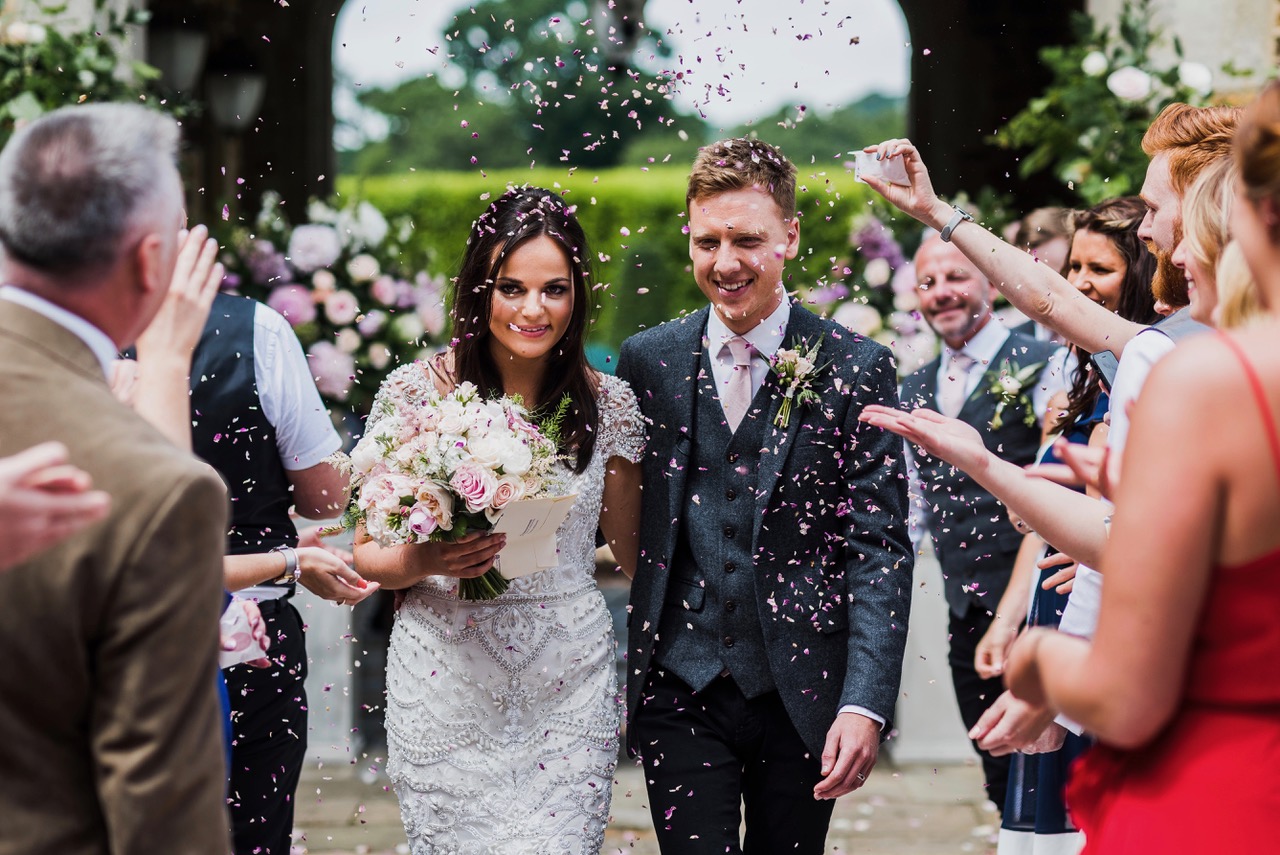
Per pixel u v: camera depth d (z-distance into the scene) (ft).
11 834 5.16
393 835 16.52
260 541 10.72
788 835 10.00
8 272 5.50
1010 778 10.65
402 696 10.21
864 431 9.99
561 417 10.11
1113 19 20.99
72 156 5.41
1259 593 5.37
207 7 29.63
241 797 10.41
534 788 9.93
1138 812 5.67
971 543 14.15
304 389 10.80
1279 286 5.37
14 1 19.49
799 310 10.32
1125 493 5.41
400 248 21.91
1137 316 12.23
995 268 9.65
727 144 9.97
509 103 134.00
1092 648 5.53
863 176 9.99
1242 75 19.62
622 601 26.94
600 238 57.88
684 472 10.15
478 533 9.39
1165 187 8.64
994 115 32.91
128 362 7.44
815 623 9.89
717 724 9.99
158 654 5.17
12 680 5.14
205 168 30.58
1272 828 5.43
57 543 5.13
